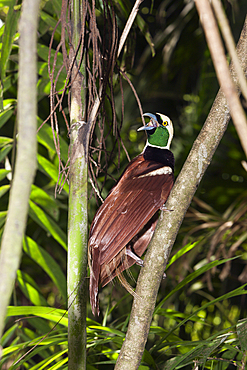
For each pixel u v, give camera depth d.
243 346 2.85
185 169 2.72
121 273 3.54
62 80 4.37
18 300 6.49
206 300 7.77
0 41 4.37
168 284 7.61
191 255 6.45
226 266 6.03
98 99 2.87
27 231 6.75
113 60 2.99
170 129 4.01
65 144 4.49
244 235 6.22
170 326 7.48
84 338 2.91
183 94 8.48
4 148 4.54
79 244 2.90
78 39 2.97
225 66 1.11
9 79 4.75
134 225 3.16
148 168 3.46
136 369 2.82
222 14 1.16
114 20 3.00
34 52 1.09
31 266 7.42
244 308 7.27
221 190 7.43
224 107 2.62
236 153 7.17
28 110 1.04
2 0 4.56
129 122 7.72
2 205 5.88
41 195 4.77
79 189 2.89
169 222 2.75
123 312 7.30
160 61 8.13
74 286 2.89
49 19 4.36
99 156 3.30
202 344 3.20
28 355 3.39
